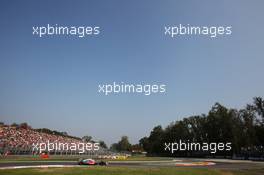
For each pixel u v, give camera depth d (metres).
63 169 38.69
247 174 45.69
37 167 41.62
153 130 177.62
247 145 115.69
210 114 121.69
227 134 116.62
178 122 141.38
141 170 39.75
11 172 34.41
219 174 43.66
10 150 79.69
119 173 35.81
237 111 121.06
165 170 41.59
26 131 113.12
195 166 55.81
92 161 54.19
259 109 121.06
